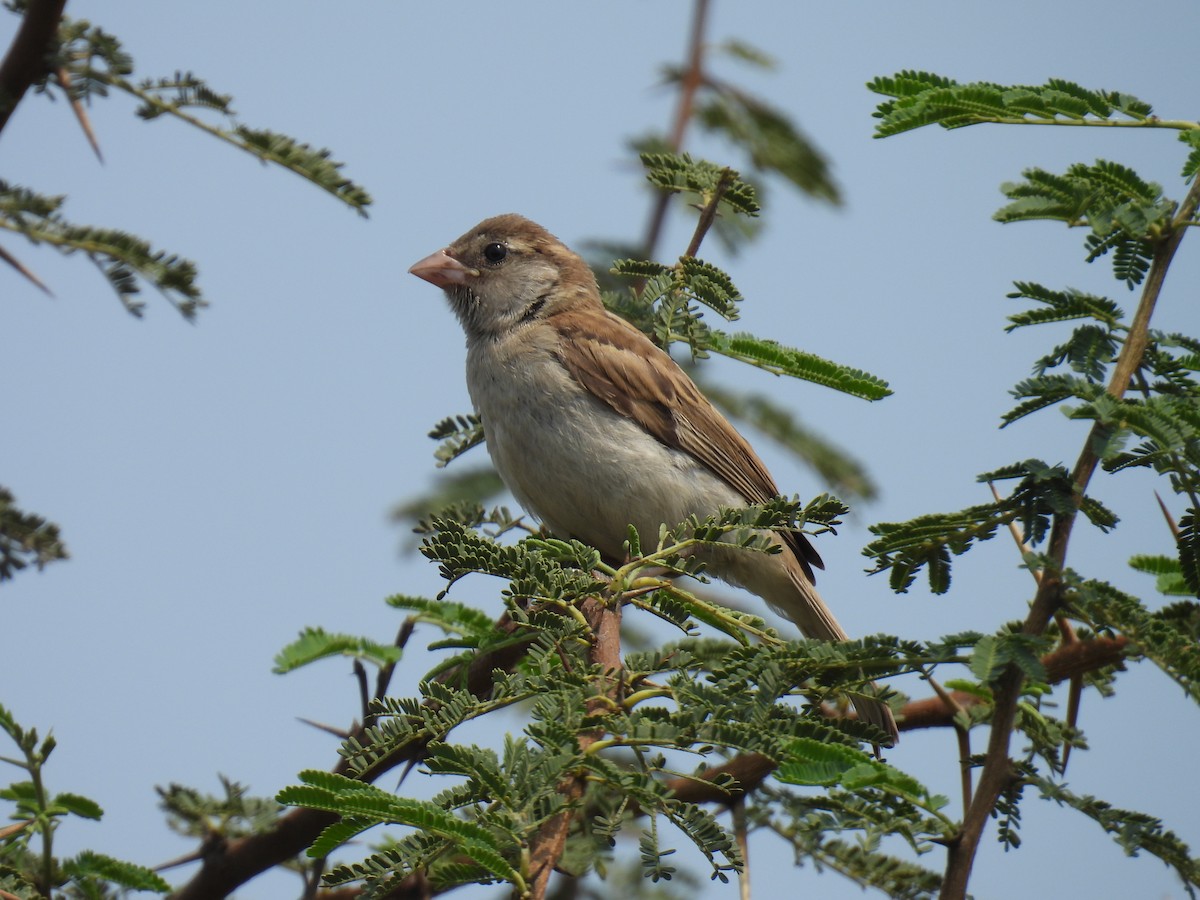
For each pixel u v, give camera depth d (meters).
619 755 7.57
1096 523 6.30
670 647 8.44
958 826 5.79
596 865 8.07
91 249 7.25
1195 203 6.55
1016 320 6.73
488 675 7.59
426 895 6.87
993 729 5.85
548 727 5.45
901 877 7.59
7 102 7.36
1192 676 5.71
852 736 6.05
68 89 7.36
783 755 5.55
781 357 9.21
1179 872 5.65
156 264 7.21
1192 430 6.03
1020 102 6.82
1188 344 6.39
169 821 7.79
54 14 7.36
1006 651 5.75
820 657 5.99
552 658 6.15
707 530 6.77
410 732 5.77
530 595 6.41
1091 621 5.92
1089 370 6.39
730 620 7.05
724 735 5.56
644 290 9.57
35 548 7.19
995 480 6.22
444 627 8.10
